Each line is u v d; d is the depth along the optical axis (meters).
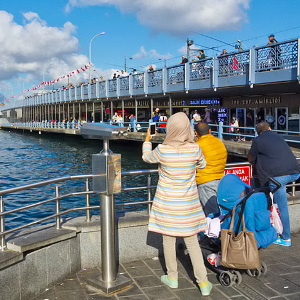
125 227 4.46
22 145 43.16
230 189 3.97
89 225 4.23
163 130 24.48
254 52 16.72
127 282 3.80
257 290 3.71
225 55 18.47
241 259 3.65
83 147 38.03
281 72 15.50
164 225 3.58
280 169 4.64
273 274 4.09
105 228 3.72
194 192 3.62
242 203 3.78
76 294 3.66
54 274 3.86
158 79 24.72
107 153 3.68
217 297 3.58
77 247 4.18
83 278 4.01
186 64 21.48
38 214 11.88
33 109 66.94
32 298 3.59
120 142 36.34
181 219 3.53
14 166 24.69
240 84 17.72
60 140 48.81
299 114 20.42
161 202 3.60
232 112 24.73
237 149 15.62
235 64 17.95
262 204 3.91
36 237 3.79
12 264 3.38
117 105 35.50
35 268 3.64
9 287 3.36
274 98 21.77
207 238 4.39
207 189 4.34
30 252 3.61
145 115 35.47
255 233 3.87
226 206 3.98
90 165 24.91
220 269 4.01
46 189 16.11
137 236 4.54
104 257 3.75
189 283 3.90
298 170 4.75
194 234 3.59
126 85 29.23
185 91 22.00
